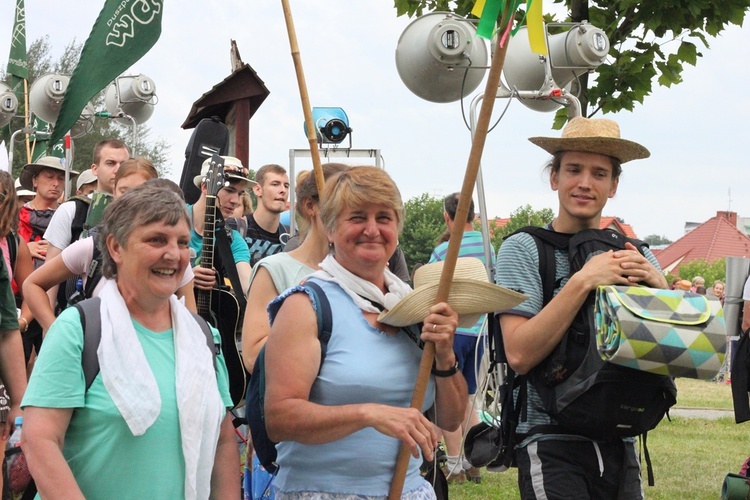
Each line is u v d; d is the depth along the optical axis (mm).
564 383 3865
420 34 6867
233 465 3393
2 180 5324
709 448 9523
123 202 3164
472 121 6176
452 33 6785
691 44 10734
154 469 3061
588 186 4121
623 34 10680
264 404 3168
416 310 3197
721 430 10766
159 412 3076
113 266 3207
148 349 3162
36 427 2967
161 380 3129
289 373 3100
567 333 3863
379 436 3213
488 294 3270
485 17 3041
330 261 3271
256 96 9148
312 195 4199
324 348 3154
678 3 10312
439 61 6805
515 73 6867
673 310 3719
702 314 3721
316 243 4238
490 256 5941
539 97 6840
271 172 7523
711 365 3676
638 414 3818
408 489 3311
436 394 3395
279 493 3303
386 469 3236
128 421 3018
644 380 3781
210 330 3391
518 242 4113
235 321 5348
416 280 3600
